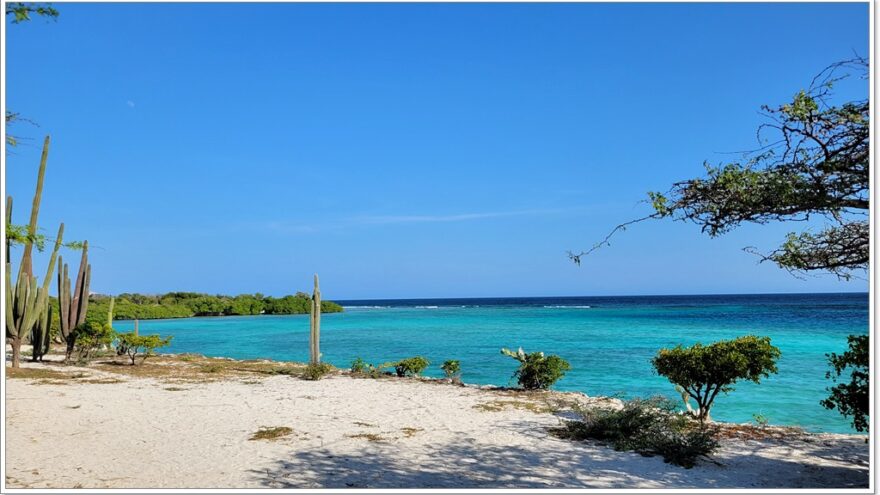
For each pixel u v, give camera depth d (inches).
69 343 820.0
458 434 391.5
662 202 189.8
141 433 385.7
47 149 716.7
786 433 397.7
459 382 653.3
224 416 448.8
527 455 337.7
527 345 1362.0
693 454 326.0
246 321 3006.9
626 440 360.8
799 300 5492.1
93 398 520.4
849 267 219.6
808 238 223.5
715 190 181.9
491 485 278.4
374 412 470.3
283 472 297.7
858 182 171.2
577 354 1151.0
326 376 706.2
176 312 3513.8
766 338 401.4
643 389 745.6
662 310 3489.2
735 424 427.5
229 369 778.8
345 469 304.7
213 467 306.3
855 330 1646.2
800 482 284.7
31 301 717.9
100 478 282.2
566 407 489.1
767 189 173.3
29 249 764.6
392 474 296.0
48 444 348.5
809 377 799.7
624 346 1310.3
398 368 729.6
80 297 893.2
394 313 3966.5
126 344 848.9
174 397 538.0
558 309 4079.7
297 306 3988.7
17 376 639.1
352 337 1747.0
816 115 164.4
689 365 402.0
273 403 510.6
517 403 513.3
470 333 1828.2
